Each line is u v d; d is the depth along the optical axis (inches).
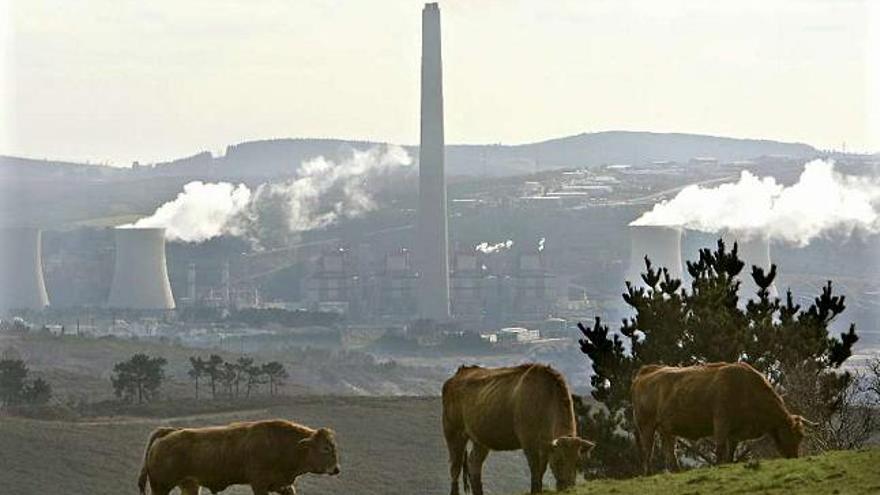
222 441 3191.4
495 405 3203.7
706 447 4456.2
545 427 3097.9
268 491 3169.3
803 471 2871.6
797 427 3112.7
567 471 2992.1
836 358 4682.6
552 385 3107.8
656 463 4414.4
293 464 3161.9
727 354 4591.5
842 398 4571.9
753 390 3107.8
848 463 2898.6
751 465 2970.0
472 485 3348.9
